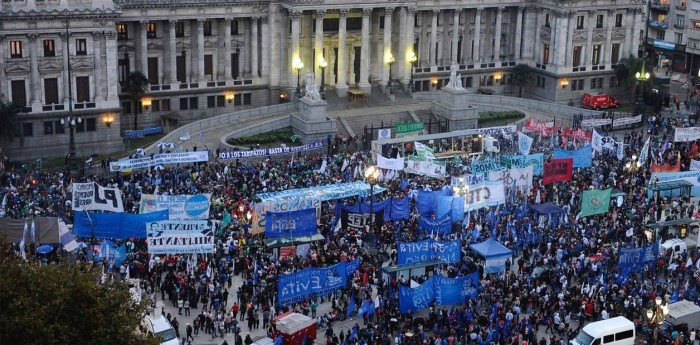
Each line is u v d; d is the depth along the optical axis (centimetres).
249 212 10050
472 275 8769
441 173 11244
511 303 8731
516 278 9188
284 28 16375
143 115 15788
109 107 14550
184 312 8812
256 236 9950
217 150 13112
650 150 13538
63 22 13962
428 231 10150
